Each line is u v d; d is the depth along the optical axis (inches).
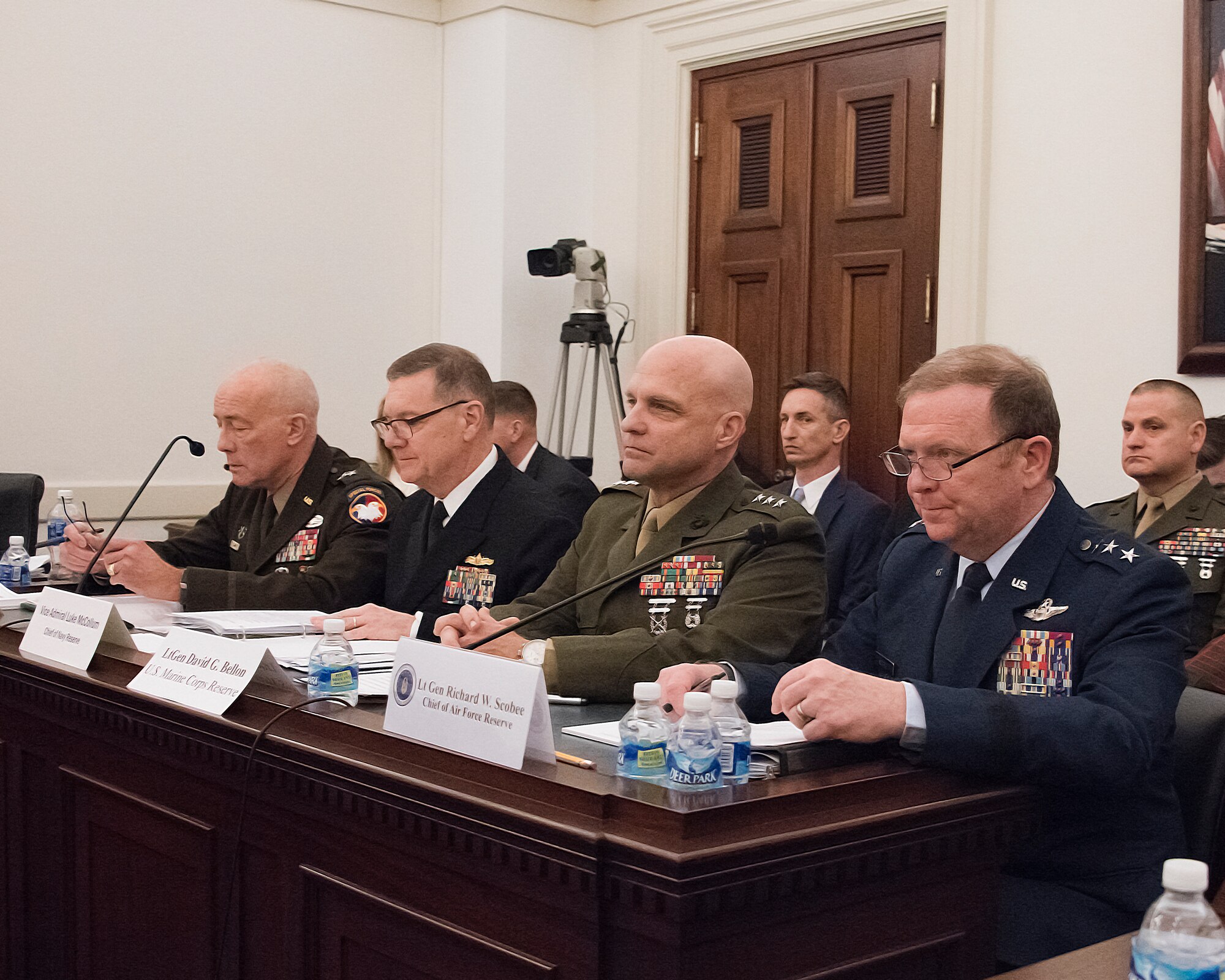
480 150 220.5
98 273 198.4
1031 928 63.0
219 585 110.5
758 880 47.7
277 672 70.6
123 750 77.9
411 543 112.6
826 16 192.5
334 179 219.0
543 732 55.2
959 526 66.8
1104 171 163.8
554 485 162.4
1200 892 37.4
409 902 57.7
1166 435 136.5
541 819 50.3
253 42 210.1
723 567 85.2
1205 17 149.9
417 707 59.4
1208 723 70.8
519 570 105.7
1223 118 148.9
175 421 205.9
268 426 120.8
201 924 71.4
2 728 90.3
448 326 228.1
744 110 206.1
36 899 87.6
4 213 190.9
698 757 51.2
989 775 57.3
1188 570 134.2
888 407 191.0
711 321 212.4
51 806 85.3
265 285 213.2
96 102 197.2
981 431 65.6
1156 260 158.7
